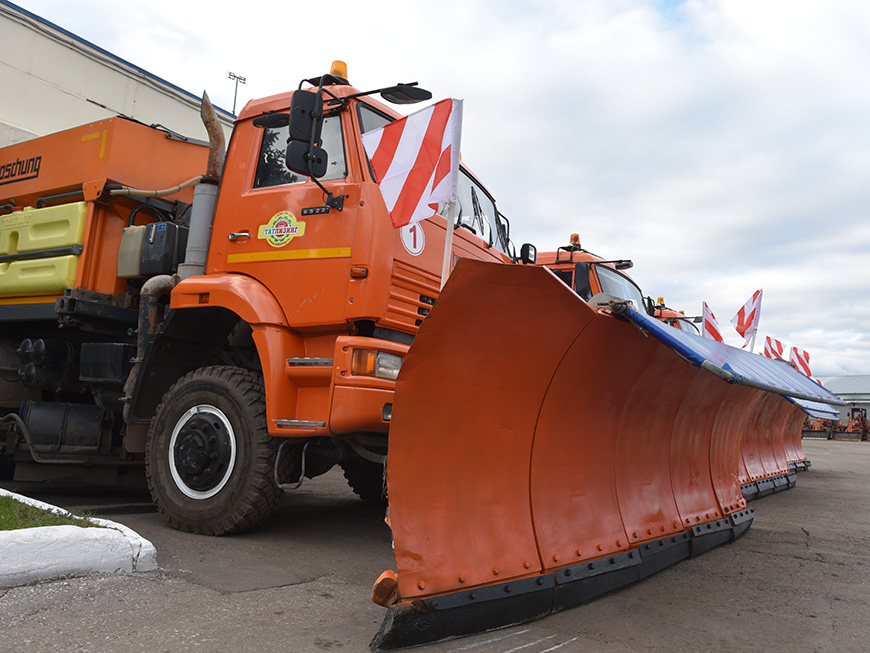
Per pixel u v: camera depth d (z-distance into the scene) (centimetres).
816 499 822
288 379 398
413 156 313
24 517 343
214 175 468
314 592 305
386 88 376
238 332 456
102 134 518
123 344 497
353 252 385
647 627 283
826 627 296
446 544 260
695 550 430
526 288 246
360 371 365
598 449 359
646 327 288
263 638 241
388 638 232
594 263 1003
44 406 531
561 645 255
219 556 360
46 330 582
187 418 431
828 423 3547
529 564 291
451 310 240
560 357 293
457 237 474
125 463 555
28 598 266
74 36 975
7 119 890
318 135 386
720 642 270
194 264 457
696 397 435
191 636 238
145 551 322
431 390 255
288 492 673
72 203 518
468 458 276
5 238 551
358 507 585
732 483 543
